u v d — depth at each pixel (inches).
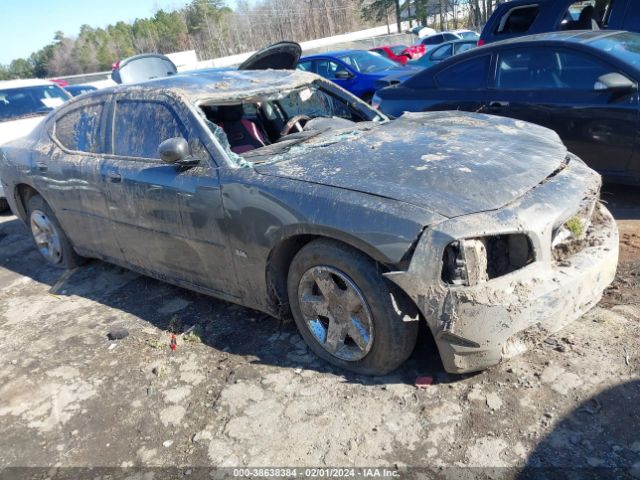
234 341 126.8
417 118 149.5
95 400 113.0
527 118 192.9
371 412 96.9
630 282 128.9
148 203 133.3
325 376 108.6
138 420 104.7
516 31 295.4
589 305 99.0
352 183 101.0
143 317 146.7
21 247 225.5
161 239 136.0
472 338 89.1
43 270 195.2
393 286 95.1
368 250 92.6
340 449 89.9
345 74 450.6
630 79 168.6
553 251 97.0
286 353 118.3
